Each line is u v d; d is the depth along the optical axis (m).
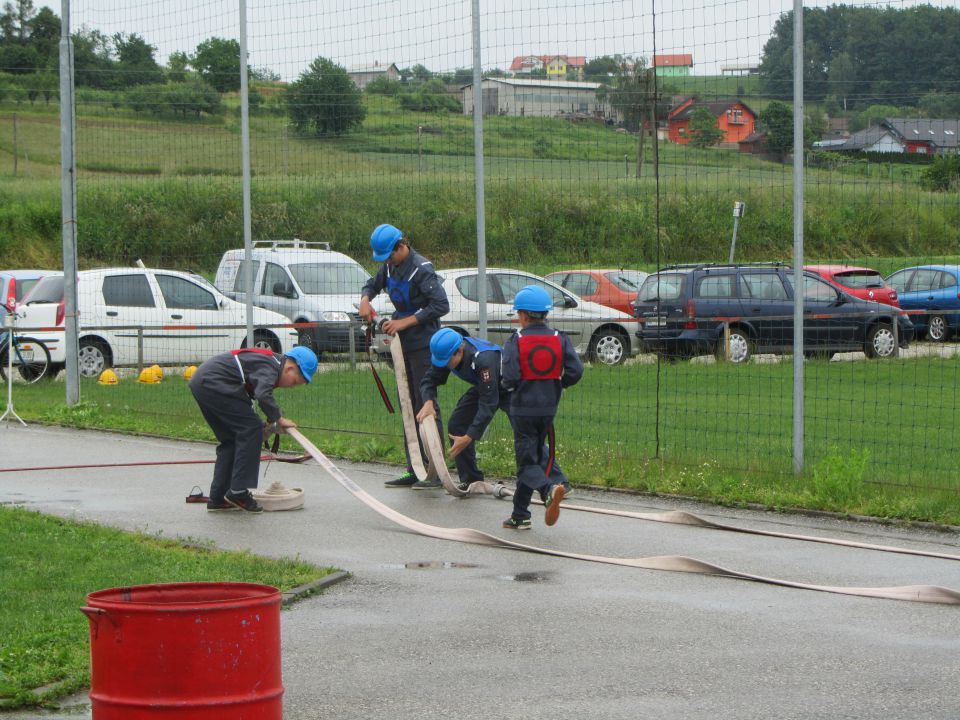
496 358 15.70
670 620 10.62
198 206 39.50
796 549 13.51
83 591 11.23
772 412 24.92
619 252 28.34
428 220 31.61
